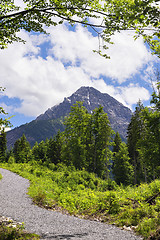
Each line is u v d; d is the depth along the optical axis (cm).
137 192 1049
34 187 1352
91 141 3906
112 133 3678
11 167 2609
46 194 1134
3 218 564
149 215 657
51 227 539
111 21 326
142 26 297
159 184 1055
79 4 356
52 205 934
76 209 917
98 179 2366
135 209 727
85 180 2103
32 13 391
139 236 498
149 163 2250
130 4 300
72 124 3916
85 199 1048
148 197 912
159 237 462
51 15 391
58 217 689
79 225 595
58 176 2116
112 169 4766
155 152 2138
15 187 1317
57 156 5622
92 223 641
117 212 773
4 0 423
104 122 3638
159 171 2380
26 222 563
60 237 444
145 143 2217
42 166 2817
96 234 496
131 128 3722
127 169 3925
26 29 425
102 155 3722
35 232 467
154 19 271
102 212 817
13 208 747
